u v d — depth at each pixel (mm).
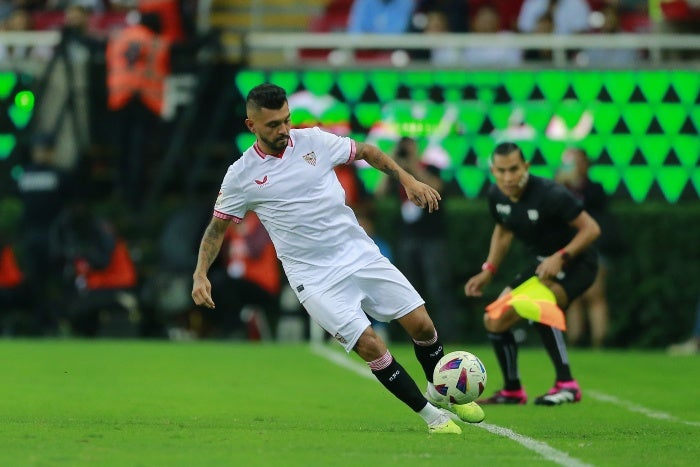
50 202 63750
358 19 73562
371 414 35375
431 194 29297
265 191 29203
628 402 39312
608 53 73812
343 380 45406
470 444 27781
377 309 29672
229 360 51812
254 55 78062
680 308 66438
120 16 77000
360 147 29750
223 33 68625
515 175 36781
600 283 60875
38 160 64000
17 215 67812
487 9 72625
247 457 25219
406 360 52562
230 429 30625
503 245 38844
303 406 37281
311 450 26406
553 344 38688
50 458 24766
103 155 70750
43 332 65000
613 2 78062
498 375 47688
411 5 73312
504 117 70438
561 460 25484
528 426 32469
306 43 69688
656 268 66625
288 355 54500
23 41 70562
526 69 70562
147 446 26859
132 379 44031
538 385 44875
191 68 67875
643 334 66688
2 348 55000
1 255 64062
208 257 29859
